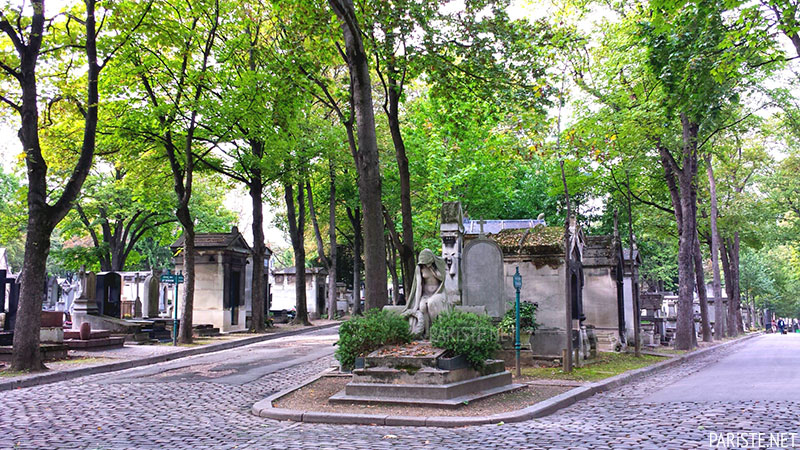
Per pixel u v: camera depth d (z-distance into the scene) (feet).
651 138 81.92
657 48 55.52
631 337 88.84
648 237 146.20
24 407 37.63
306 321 126.11
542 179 141.79
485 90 57.98
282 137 92.43
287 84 63.93
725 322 170.19
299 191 128.06
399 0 54.54
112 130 80.89
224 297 106.42
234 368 57.88
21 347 53.01
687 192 92.58
